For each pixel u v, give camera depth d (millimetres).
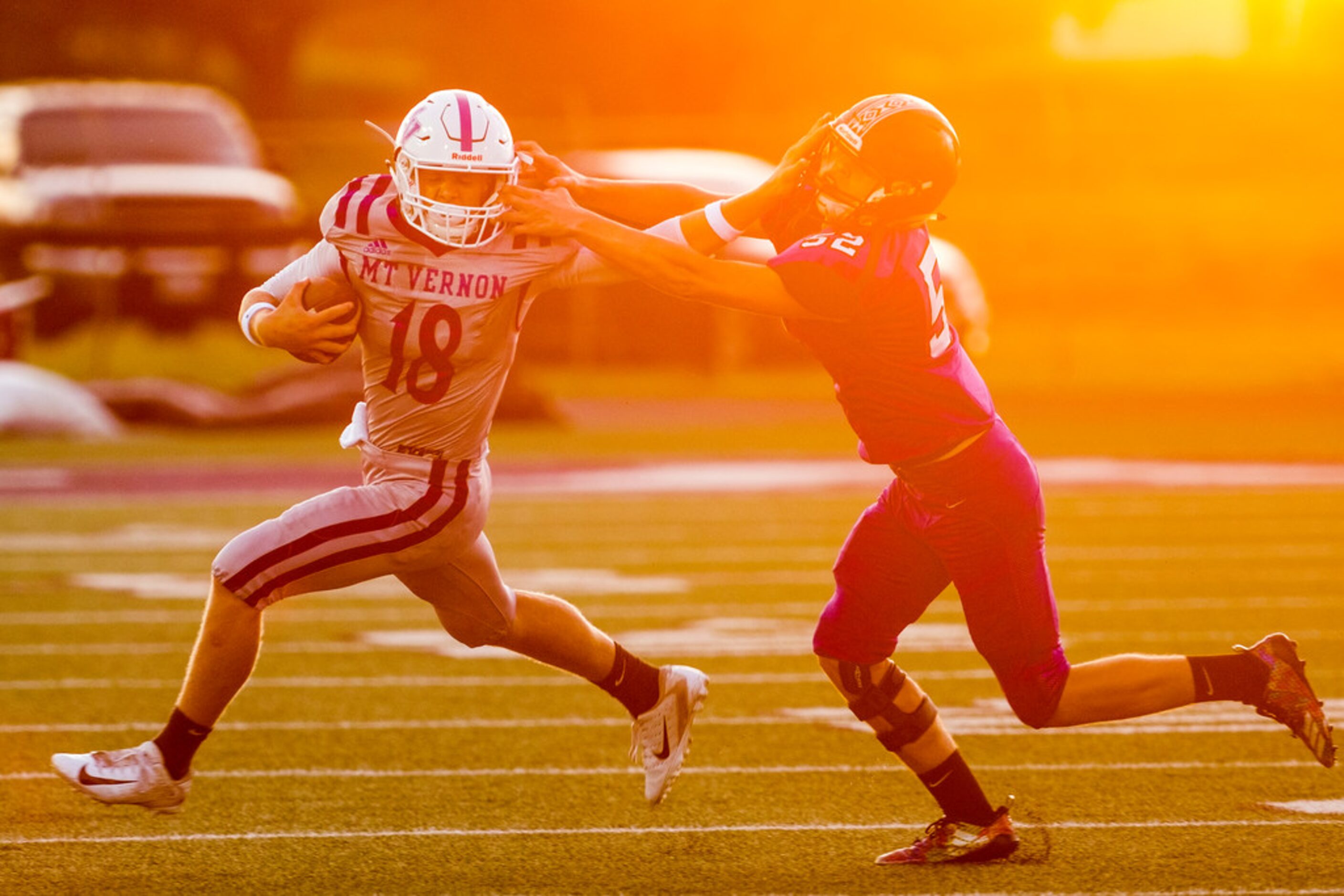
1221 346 111938
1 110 90875
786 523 48750
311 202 104500
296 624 35312
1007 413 77250
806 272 17625
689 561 42656
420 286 17781
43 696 28453
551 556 43250
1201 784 23219
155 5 145000
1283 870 19078
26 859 19656
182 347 93062
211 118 92625
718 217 18078
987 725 26828
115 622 34719
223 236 86125
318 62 188000
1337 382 90312
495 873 19125
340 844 20312
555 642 19547
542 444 66250
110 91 93812
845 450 64875
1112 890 18359
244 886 18609
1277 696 18781
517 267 17984
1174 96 148125
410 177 17625
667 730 19938
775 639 33438
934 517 18656
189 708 18516
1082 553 43719
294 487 54656
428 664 31422
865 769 24188
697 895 18297
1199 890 18312
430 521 18266
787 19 135000
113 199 86312
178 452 62875
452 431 18297
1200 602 37281
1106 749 25297
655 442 67062
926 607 19438
